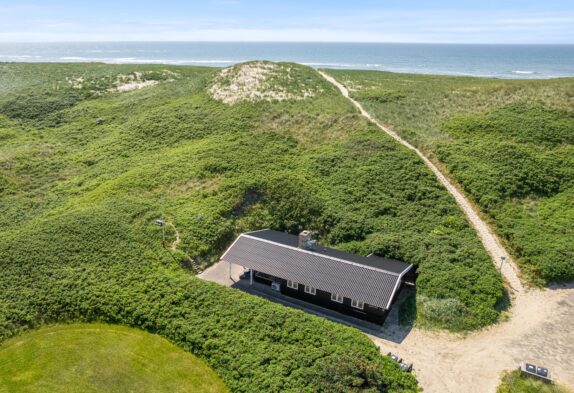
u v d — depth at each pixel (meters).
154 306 29.09
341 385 21.70
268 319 27.67
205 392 23.31
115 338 27.34
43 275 31.80
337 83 84.38
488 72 169.75
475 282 31.91
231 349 25.48
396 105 66.00
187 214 40.34
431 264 33.81
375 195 43.44
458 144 50.31
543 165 45.50
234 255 33.78
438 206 40.94
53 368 24.94
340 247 38.22
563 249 34.72
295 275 31.34
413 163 47.34
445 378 24.05
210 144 55.28
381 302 28.14
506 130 52.53
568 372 24.41
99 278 31.72
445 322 28.95
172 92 80.50
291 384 22.58
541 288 32.47
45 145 62.62
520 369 24.08
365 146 51.44
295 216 42.03
